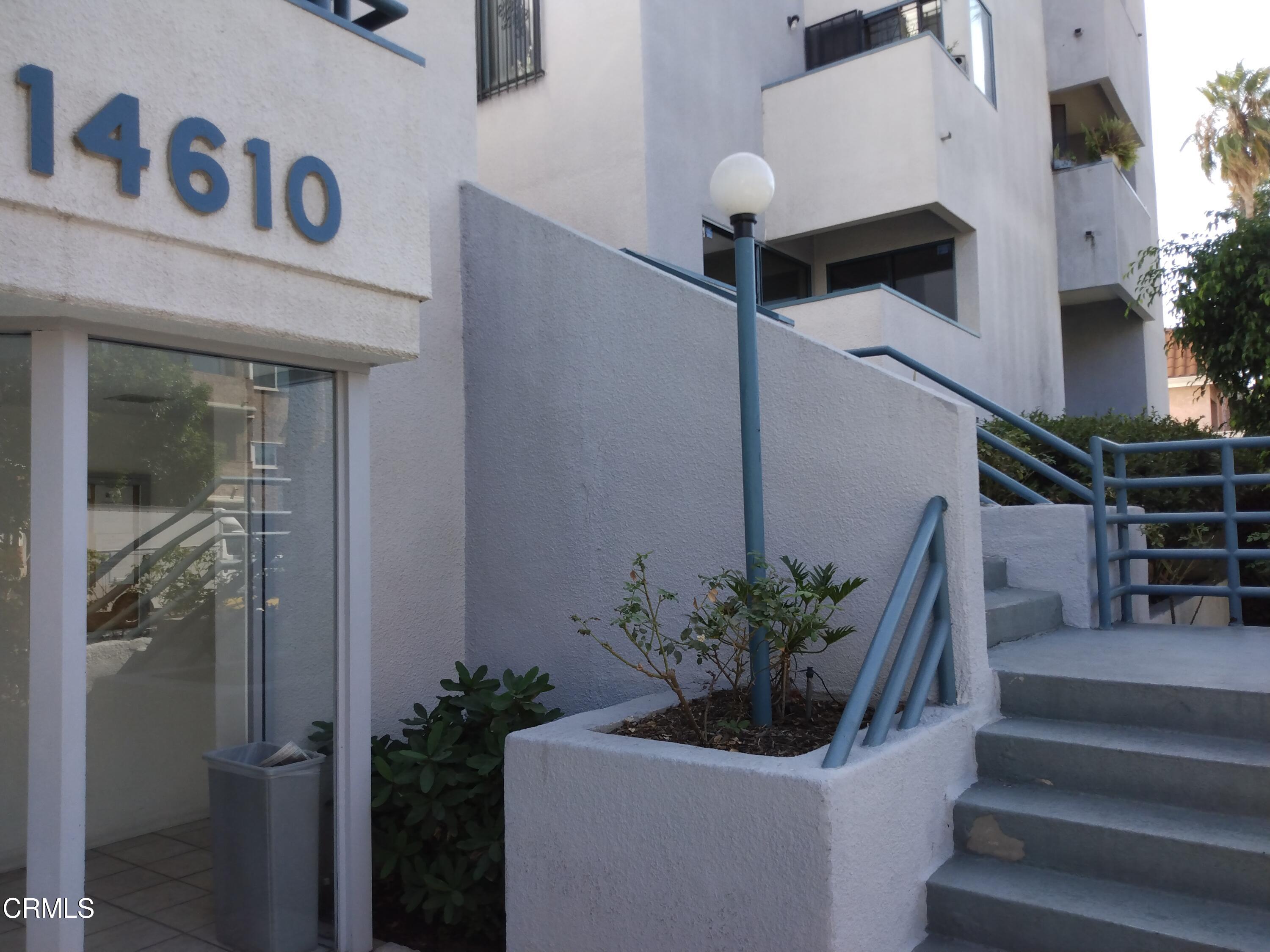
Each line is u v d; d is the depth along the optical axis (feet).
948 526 12.18
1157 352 56.54
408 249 12.61
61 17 9.25
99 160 9.46
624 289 15.71
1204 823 10.28
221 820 11.80
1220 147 69.46
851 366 12.92
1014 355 38.83
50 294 9.13
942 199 32.19
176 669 11.53
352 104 12.02
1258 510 28.40
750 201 12.10
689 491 14.70
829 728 11.75
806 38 37.81
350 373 13.05
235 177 10.65
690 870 10.05
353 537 12.91
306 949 12.42
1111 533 18.98
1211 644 15.12
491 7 32.48
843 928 9.16
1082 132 54.80
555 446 16.58
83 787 10.09
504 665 17.15
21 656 10.25
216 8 10.59
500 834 12.95
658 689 15.05
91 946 10.49
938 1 34.78
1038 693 12.56
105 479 10.79
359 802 12.81
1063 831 10.60
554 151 30.50
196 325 10.47
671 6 30.37
